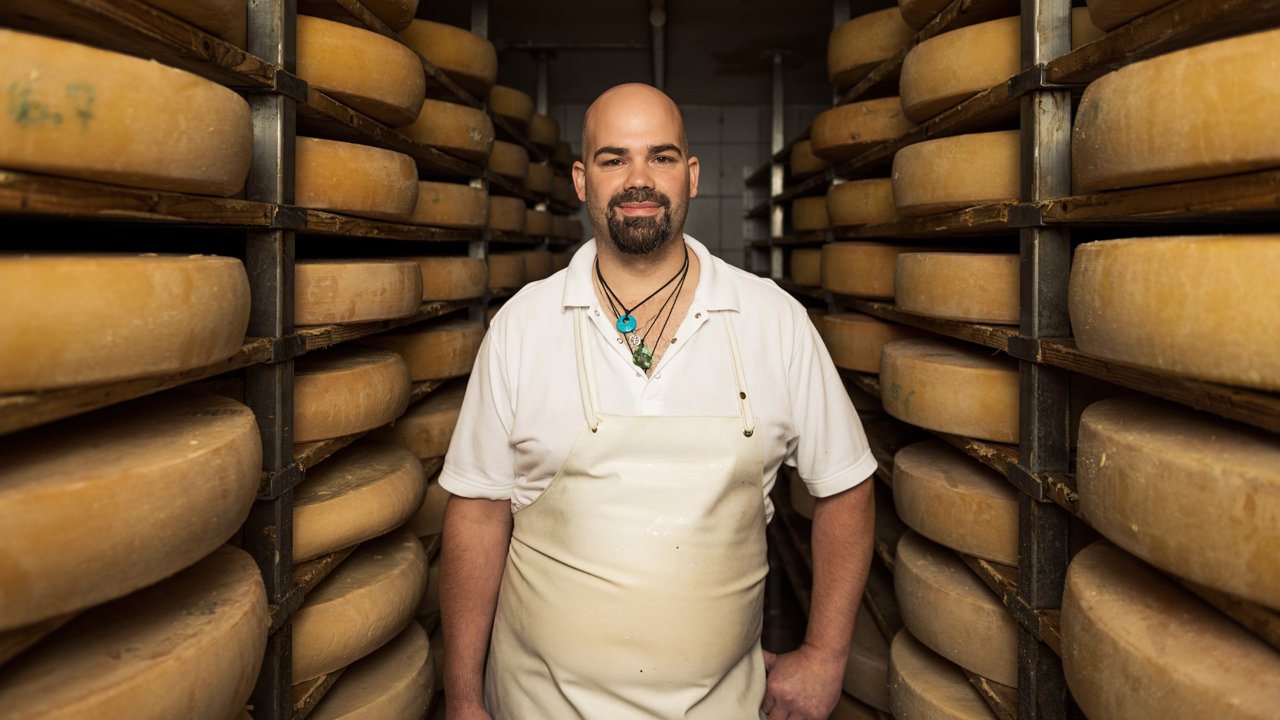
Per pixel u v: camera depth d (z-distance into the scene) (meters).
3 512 0.69
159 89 0.85
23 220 1.23
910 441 2.29
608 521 1.12
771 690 1.29
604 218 1.17
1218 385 0.83
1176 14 0.93
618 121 1.16
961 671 1.59
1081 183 1.06
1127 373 1.00
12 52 0.72
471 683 1.31
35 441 0.86
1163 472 0.83
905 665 1.62
